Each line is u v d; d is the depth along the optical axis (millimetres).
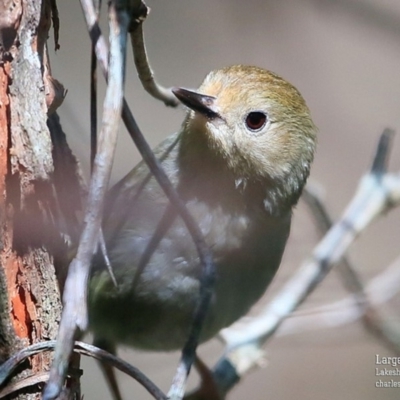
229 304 8047
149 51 14586
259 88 8062
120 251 7535
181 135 8133
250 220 8023
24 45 5809
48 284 5797
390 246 15562
